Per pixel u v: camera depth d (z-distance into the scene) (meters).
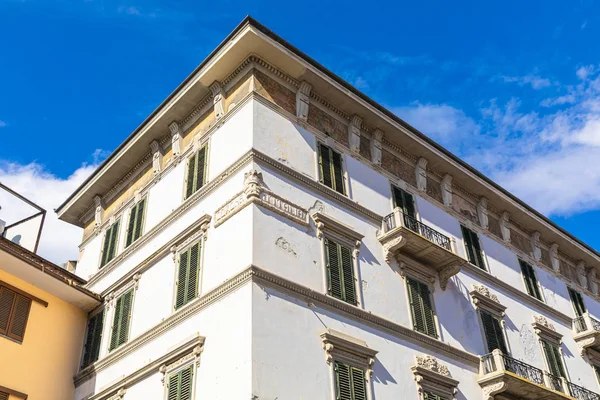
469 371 24.31
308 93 25.41
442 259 25.47
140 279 24.64
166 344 21.06
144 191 27.91
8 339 22.80
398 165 28.53
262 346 17.58
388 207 26.25
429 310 24.41
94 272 28.73
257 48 23.77
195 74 25.36
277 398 17.06
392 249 24.08
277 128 23.45
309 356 18.67
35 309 24.42
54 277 24.69
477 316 26.89
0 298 23.06
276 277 19.22
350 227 23.33
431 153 29.17
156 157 27.69
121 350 23.02
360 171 26.11
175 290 22.11
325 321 19.92
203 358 18.98
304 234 21.48
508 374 23.59
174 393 19.25
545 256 35.12
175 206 25.05
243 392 16.78
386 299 22.91
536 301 31.30
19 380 22.58
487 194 31.92
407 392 21.03
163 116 26.69
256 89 23.72
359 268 22.72
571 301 34.66
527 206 33.66
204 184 23.75
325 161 24.62
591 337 31.95
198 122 26.34
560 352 30.44
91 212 31.73
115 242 28.22
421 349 22.83
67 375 24.70
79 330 26.11
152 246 25.12
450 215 29.69
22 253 23.91
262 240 19.86
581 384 30.38
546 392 24.83
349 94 26.00
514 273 31.50
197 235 22.47
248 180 21.12
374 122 27.36
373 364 20.44
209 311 19.80
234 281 19.17
